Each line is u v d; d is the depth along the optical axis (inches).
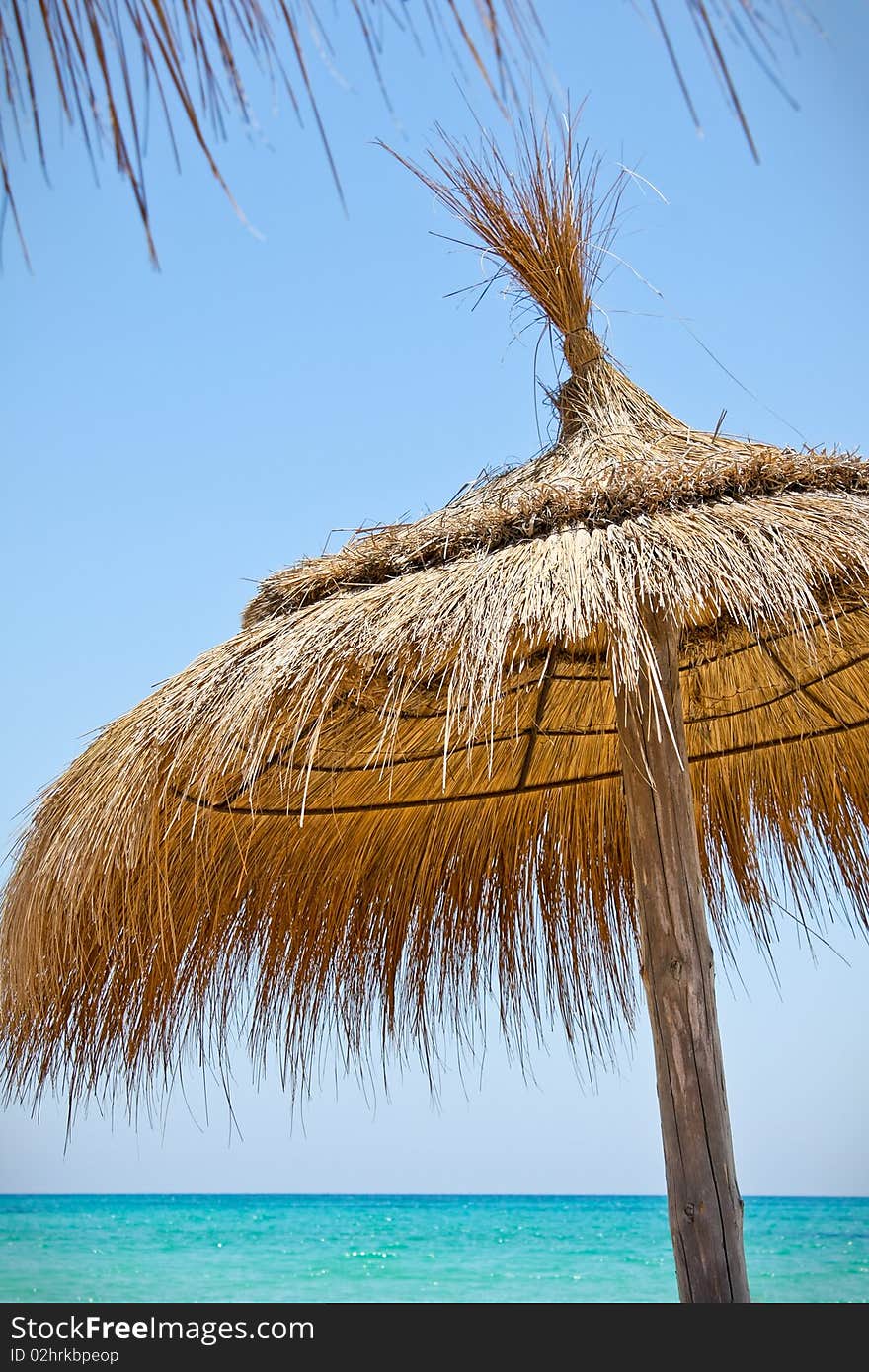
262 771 104.5
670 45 18.3
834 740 119.6
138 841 88.7
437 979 124.7
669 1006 82.7
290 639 86.0
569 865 127.6
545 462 104.6
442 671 105.3
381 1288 765.3
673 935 84.0
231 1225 1171.9
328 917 122.3
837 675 113.4
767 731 121.4
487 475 105.2
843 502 84.4
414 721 113.3
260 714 82.8
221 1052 113.4
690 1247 76.9
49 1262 899.4
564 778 126.3
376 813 122.6
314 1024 119.4
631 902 127.3
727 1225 77.0
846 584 97.7
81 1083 106.5
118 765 87.4
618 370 110.7
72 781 92.7
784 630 109.5
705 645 115.4
